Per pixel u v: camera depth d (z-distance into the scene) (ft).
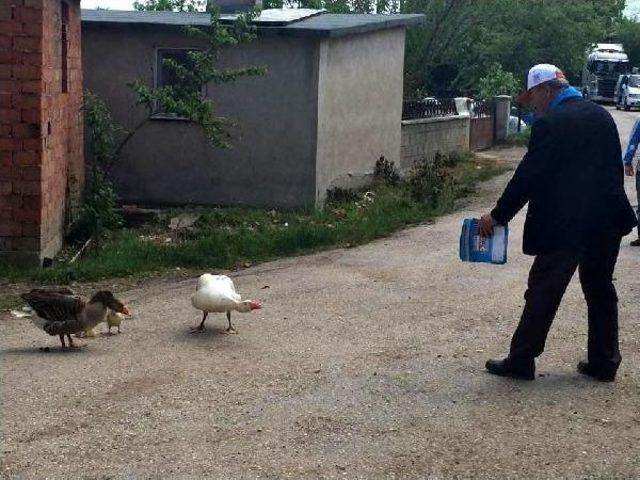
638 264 37.88
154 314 31.07
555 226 22.17
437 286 34.55
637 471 18.16
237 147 54.29
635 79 173.37
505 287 34.14
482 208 55.21
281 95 53.52
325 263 39.75
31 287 36.27
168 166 55.01
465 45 115.03
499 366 23.70
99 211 45.34
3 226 38.24
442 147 79.10
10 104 37.63
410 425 20.33
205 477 17.76
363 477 17.80
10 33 37.17
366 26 56.49
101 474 17.88
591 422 20.54
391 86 65.36
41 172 38.14
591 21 136.36
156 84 54.85
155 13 62.03
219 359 25.29
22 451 18.94
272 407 21.42
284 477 17.78
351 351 26.07
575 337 27.30
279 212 53.47
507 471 18.11
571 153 22.08
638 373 23.99
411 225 49.55
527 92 23.11
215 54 49.39
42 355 26.13
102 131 47.73
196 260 40.57
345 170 58.70
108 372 24.17
